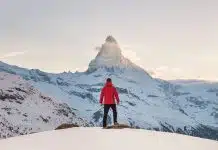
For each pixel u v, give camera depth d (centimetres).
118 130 2222
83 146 1730
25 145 1778
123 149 1669
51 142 1834
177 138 1992
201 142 1933
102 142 1817
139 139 1897
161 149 1695
